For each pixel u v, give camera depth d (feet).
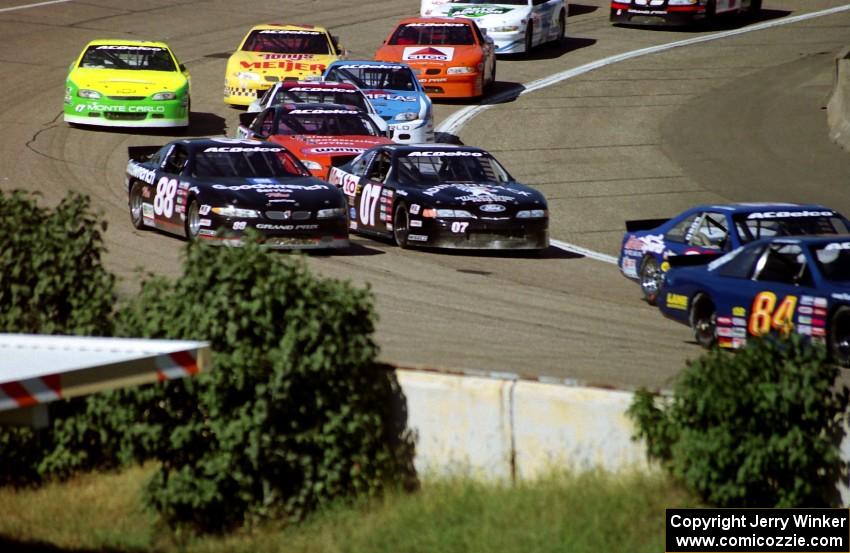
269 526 83.92
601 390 83.87
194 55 361.30
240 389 84.53
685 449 78.79
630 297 171.22
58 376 62.03
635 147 274.98
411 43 312.29
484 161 209.26
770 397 77.92
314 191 184.75
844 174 250.98
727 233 154.10
